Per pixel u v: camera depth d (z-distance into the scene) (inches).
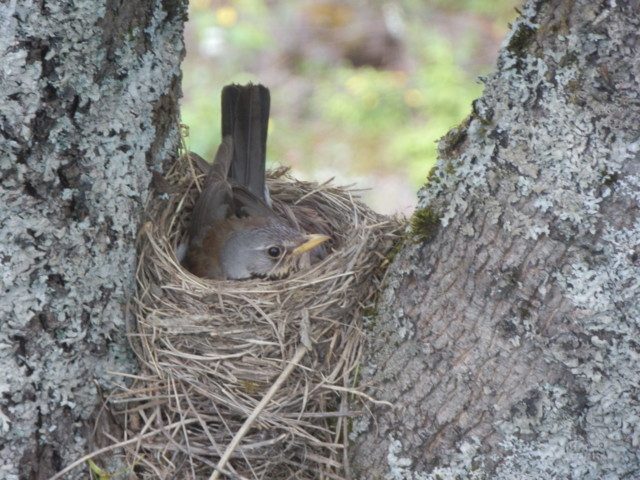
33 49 180.5
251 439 216.8
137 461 212.7
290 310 227.9
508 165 183.6
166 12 215.5
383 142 607.8
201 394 219.5
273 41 685.9
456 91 629.6
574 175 177.2
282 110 636.1
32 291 191.0
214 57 660.1
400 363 205.2
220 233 288.2
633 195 174.4
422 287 200.5
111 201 203.6
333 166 593.6
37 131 185.5
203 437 216.5
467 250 191.5
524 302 186.1
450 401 197.3
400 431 205.0
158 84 217.8
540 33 177.3
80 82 189.2
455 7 722.2
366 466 212.1
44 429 197.0
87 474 205.5
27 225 188.2
